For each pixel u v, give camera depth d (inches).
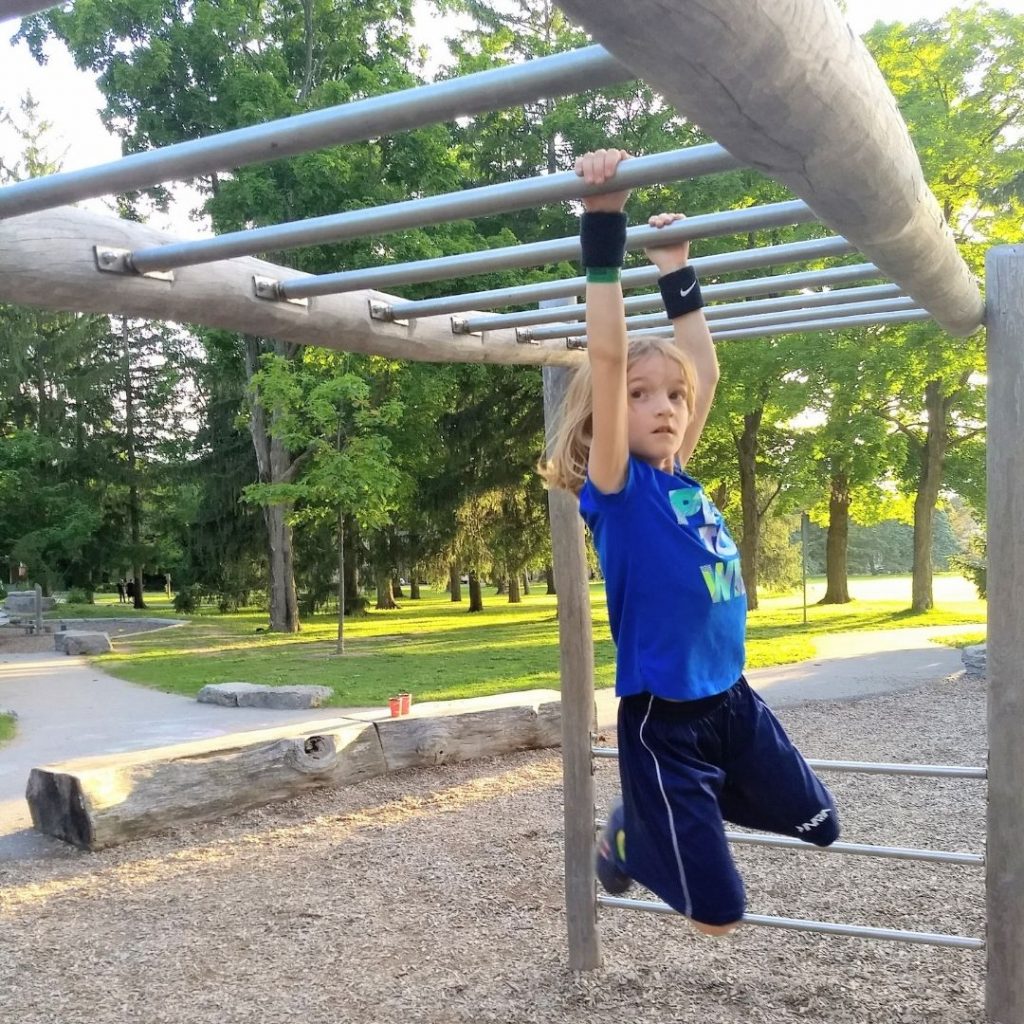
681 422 78.9
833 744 324.5
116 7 778.2
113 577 1529.3
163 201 862.5
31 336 1273.4
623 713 79.4
